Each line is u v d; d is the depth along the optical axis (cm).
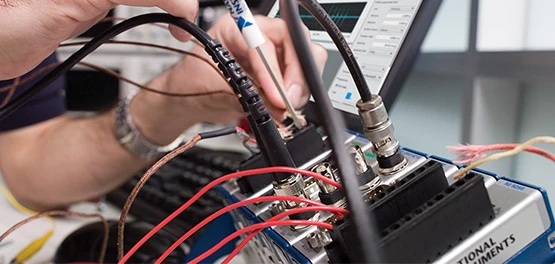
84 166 73
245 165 35
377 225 22
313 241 25
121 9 80
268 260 34
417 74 67
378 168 30
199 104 62
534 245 23
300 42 19
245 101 26
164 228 53
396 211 23
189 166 72
